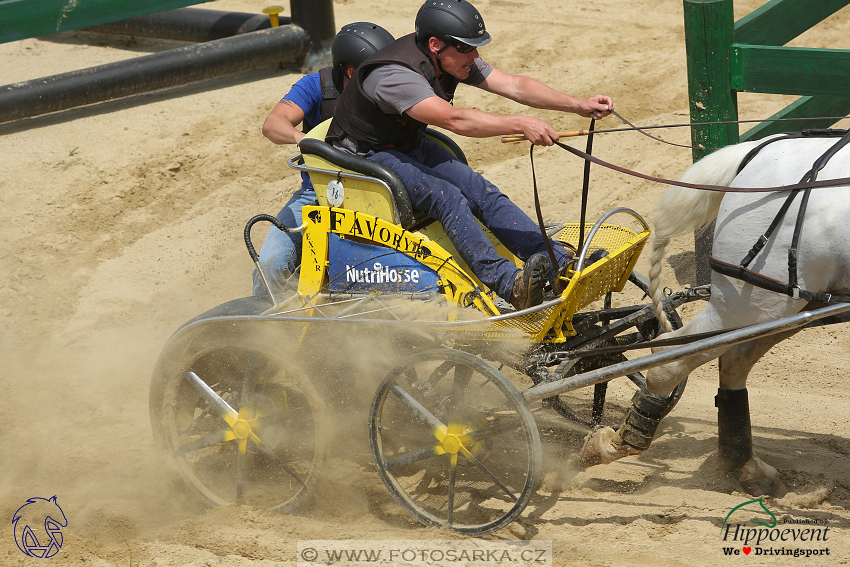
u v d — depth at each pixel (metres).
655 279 16.78
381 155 17.31
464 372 16.20
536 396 15.50
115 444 20.09
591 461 17.56
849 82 21.55
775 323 14.47
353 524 16.75
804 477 17.61
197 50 41.00
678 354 14.97
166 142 36.75
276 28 43.12
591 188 31.98
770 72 22.67
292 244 20.20
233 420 16.91
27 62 47.84
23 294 27.00
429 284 16.55
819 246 14.62
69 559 15.44
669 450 19.08
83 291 27.34
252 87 42.97
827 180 14.52
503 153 36.00
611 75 43.12
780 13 25.09
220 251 29.28
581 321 17.73
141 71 39.66
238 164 35.06
